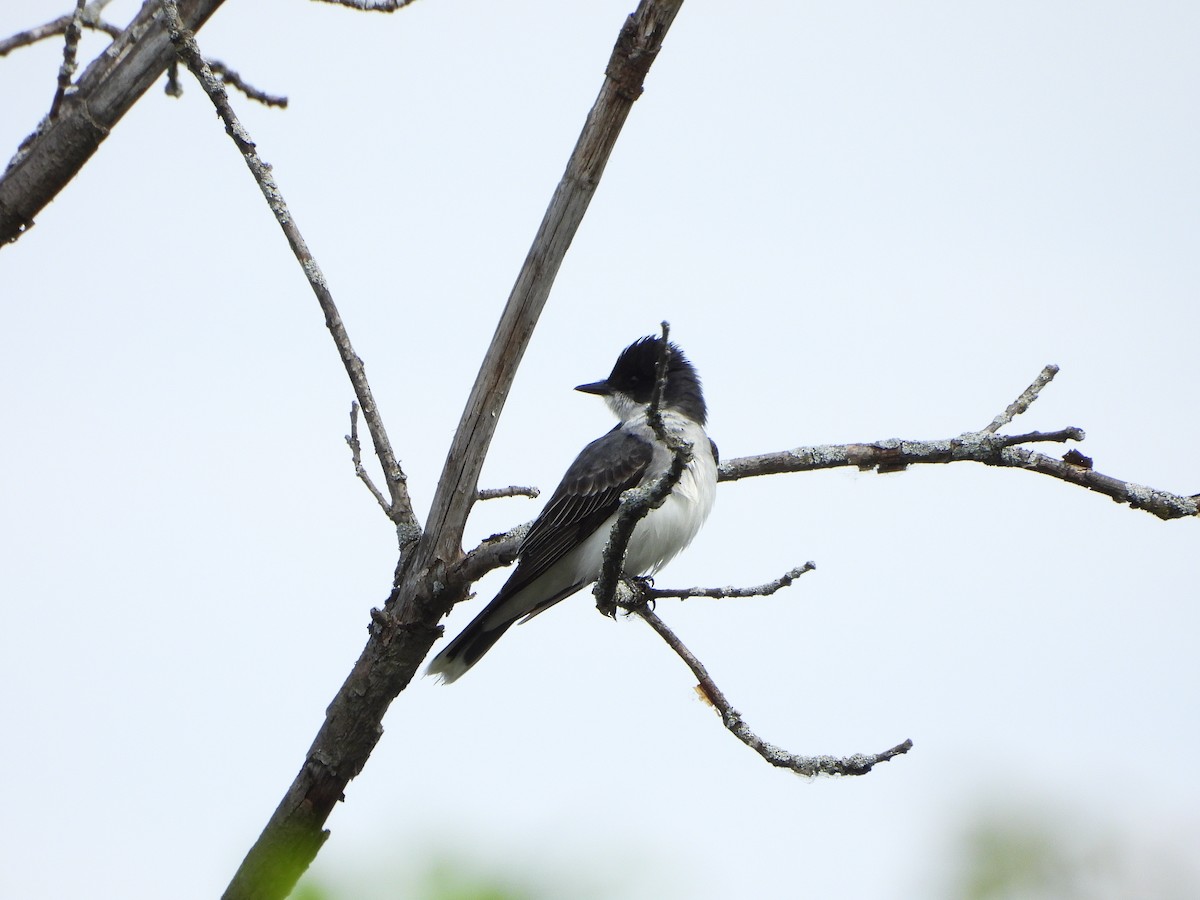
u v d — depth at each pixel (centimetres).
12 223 1073
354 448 1001
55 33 1150
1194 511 1034
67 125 1065
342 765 944
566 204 898
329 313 977
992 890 575
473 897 496
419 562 940
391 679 937
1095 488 1052
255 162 968
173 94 1146
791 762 852
